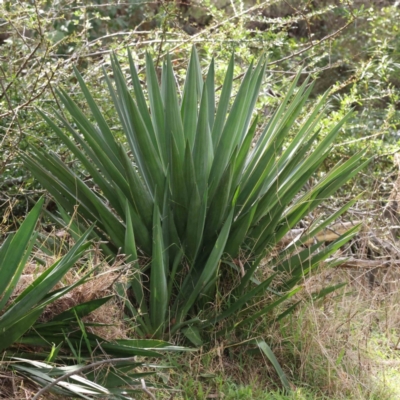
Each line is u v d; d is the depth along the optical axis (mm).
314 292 4250
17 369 2934
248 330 3943
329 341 4059
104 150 4117
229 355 3922
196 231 3789
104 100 5520
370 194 5914
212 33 6488
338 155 6121
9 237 2822
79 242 3031
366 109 7070
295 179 4121
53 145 5238
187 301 3826
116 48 5965
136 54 5938
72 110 4051
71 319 3178
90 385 2865
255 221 4020
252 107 4277
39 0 5492
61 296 3100
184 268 3963
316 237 5211
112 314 3482
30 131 4973
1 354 3012
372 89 7875
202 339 3930
